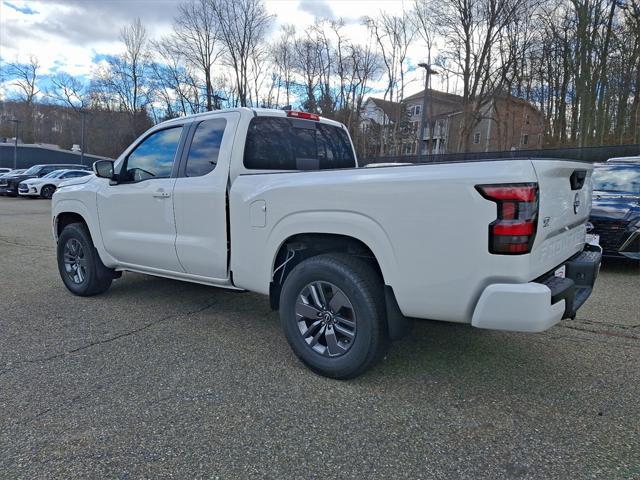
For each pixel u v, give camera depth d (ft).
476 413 8.51
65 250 16.29
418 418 8.34
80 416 8.28
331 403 8.86
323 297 9.86
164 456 7.18
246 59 154.51
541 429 7.98
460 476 6.77
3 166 173.37
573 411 8.57
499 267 7.64
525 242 7.54
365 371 9.60
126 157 14.40
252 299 15.98
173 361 10.71
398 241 8.55
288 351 11.39
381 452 7.34
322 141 14.30
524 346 11.77
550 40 99.40
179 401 8.86
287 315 10.32
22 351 11.20
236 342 11.96
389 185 8.57
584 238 11.21
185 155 12.67
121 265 14.79
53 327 12.94
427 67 78.28
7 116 238.68
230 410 8.55
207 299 15.90
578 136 95.30
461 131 107.76
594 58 90.27
